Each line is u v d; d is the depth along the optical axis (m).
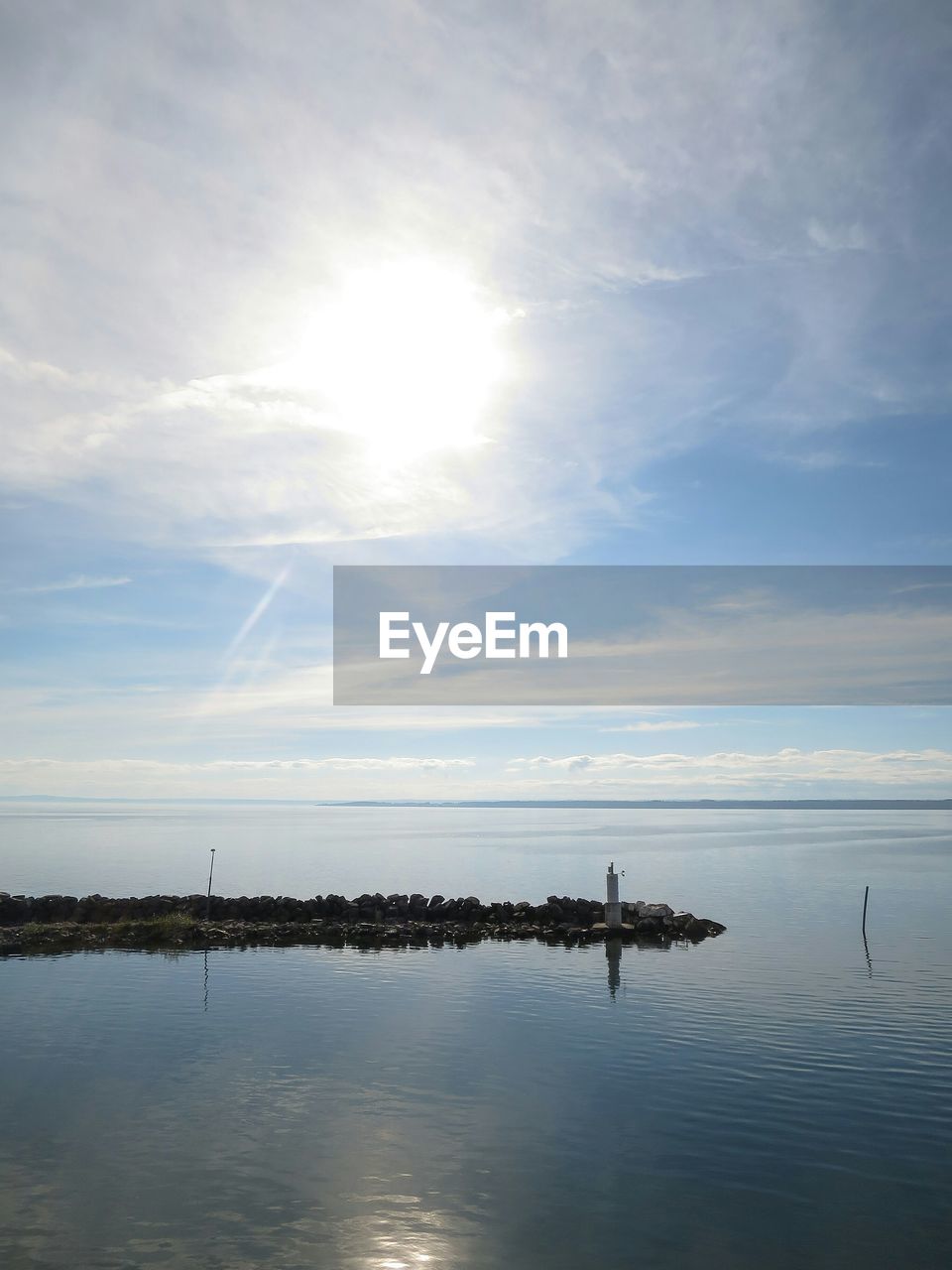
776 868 100.31
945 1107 22.41
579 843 154.62
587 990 35.31
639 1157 19.50
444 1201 17.45
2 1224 16.36
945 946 46.22
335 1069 25.38
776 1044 27.86
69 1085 23.86
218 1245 15.65
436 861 108.50
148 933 46.88
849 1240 16.05
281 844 144.88
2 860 105.19
